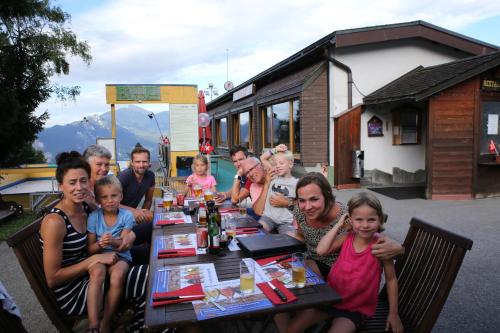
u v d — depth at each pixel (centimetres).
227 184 1023
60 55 914
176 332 217
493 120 784
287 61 1030
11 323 208
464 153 771
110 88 1040
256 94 1356
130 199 421
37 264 248
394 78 926
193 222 345
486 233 525
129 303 257
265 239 262
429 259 225
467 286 357
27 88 820
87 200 297
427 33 898
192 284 198
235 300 181
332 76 895
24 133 802
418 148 945
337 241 233
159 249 261
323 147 926
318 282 203
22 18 778
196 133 1097
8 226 639
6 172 1040
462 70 741
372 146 921
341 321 209
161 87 1068
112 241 264
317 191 235
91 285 235
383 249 205
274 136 1195
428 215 639
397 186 939
